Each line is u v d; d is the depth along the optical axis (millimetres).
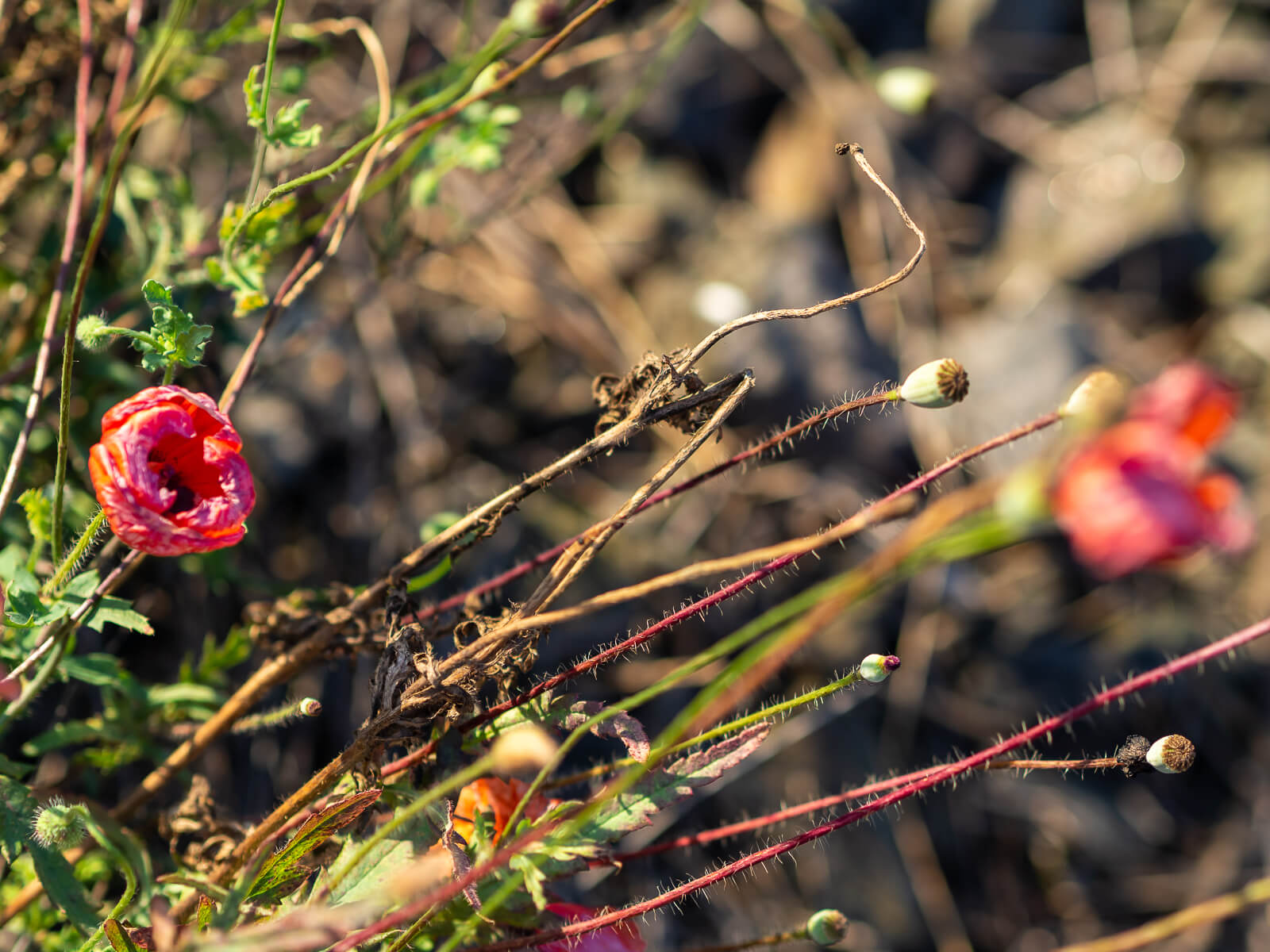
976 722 955
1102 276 1130
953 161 1161
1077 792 975
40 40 727
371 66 925
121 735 678
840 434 983
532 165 936
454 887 559
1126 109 1199
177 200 733
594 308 1010
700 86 1097
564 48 985
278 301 667
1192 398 500
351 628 654
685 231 1056
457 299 988
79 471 706
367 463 897
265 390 886
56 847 600
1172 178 1161
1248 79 1196
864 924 877
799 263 1038
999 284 1123
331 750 798
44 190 752
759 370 986
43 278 726
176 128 822
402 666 604
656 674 868
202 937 561
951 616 975
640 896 824
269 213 655
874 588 505
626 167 1083
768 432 978
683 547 922
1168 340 1124
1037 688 978
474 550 864
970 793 953
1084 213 1149
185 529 563
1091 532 493
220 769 768
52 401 707
